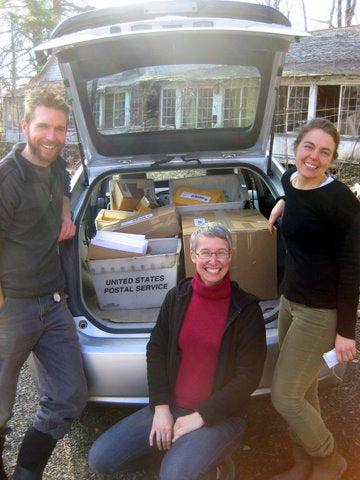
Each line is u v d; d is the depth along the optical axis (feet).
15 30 60.80
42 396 8.06
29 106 6.51
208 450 6.37
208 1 8.61
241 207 10.55
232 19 8.46
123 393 7.57
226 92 10.35
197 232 6.84
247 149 11.16
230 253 6.77
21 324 6.80
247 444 8.03
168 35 8.18
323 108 51.80
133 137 10.77
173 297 7.14
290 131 51.49
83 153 10.68
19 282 6.73
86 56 8.74
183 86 10.26
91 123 10.32
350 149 48.26
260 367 6.73
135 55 9.27
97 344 7.62
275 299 9.02
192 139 10.87
